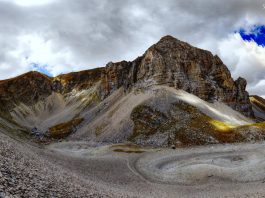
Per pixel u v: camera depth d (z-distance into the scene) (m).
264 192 47.44
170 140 133.62
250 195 46.50
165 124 152.25
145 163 86.00
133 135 150.00
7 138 49.72
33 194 20.52
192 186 62.03
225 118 172.00
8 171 23.36
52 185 26.66
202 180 64.94
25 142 69.88
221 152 94.69
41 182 25.53
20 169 26.56
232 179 63.53
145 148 123.81
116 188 50.03
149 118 162.12
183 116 158.62
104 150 115.19
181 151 105.81
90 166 68.94
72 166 60.97
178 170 73.56
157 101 179.75
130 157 95.69
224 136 129.25
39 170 31.92
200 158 88.25
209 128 140.00
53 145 137.50
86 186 37.53
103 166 73.25
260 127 129.62
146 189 57.72
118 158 91.50
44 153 64.12
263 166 68.12
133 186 58.53
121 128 162.00
